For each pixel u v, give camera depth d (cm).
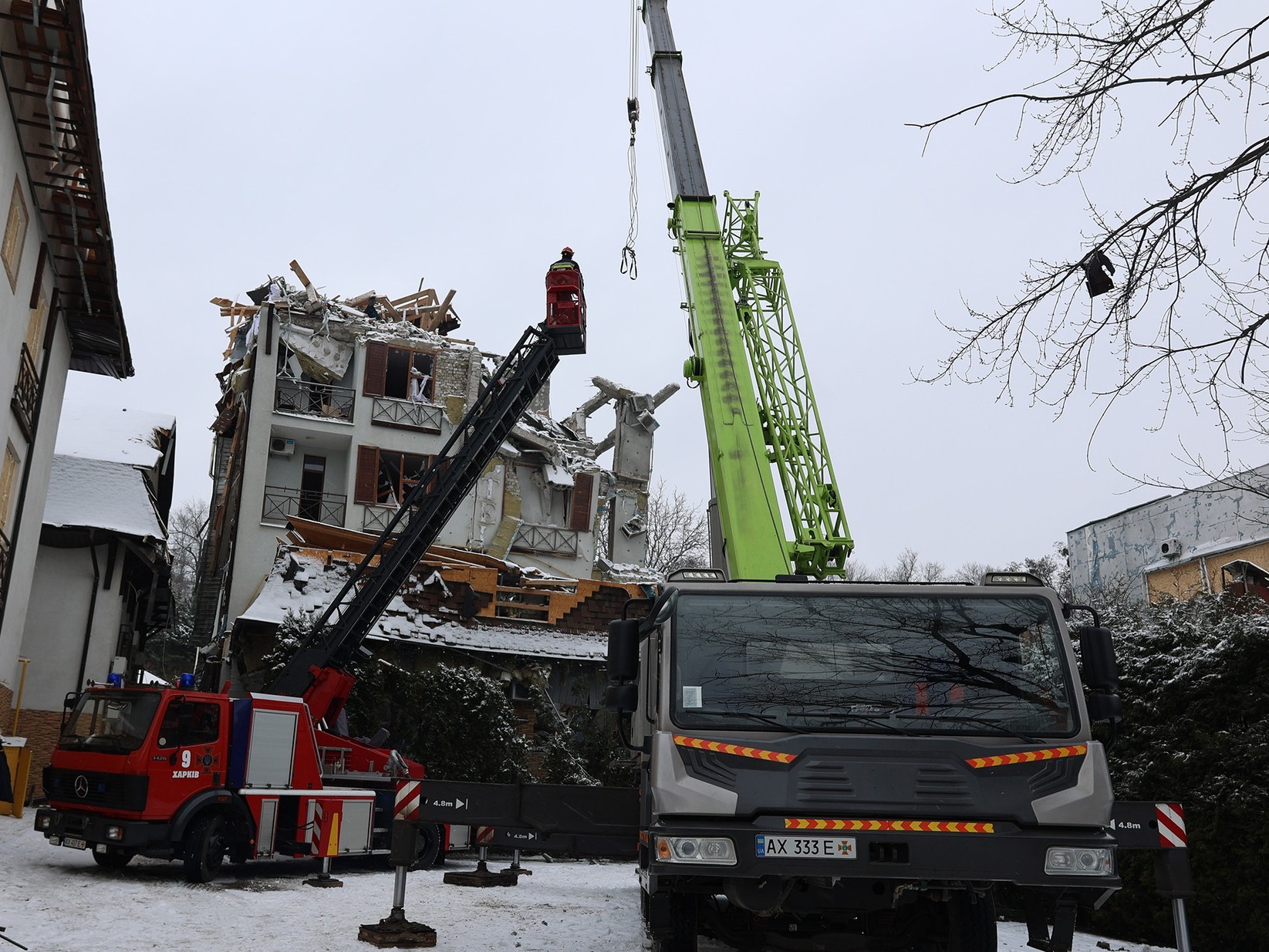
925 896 637
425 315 3653
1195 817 962
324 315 3139
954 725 596
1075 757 583
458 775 2106
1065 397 602
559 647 2580
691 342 1480
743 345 1373
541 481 3472
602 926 1018
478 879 1389
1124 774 1055
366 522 2994
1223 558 3050
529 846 821
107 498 2433
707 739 588
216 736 1213
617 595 2742
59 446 2673
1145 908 989
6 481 1664
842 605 643
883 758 579
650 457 4109
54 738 2205
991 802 563
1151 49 529
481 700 2194
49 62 1296
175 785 1159
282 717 1288
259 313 3058
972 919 625
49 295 1791
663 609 655
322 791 1322
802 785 567
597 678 2653
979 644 627
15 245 1491
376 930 829
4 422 1542
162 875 1207
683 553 5828
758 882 576
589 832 798
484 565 2731
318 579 2423
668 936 633
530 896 1276
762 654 622
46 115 1443
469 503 3234
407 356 3291
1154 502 3447
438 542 3147
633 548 3978
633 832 796
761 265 1479
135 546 2381
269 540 2864
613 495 4000
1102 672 625
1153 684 1078
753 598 646
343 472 3152
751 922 668
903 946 664
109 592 2353
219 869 1301
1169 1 518
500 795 810
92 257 1728
